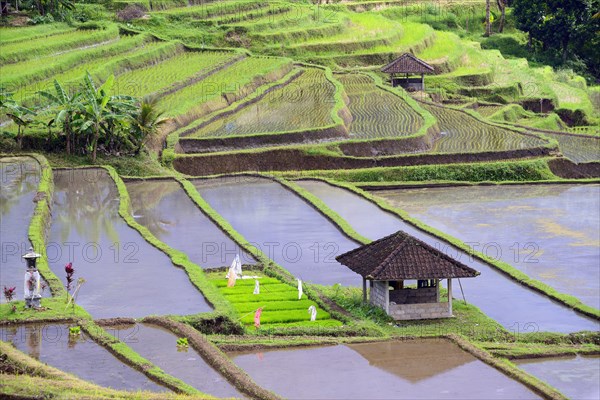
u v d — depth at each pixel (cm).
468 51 14512
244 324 4447
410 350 4062
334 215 6538
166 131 8781
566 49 16338
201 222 6375
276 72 11425
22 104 8631
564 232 6488
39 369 3447
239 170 8312
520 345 4309
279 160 8412
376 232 6281
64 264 5197
